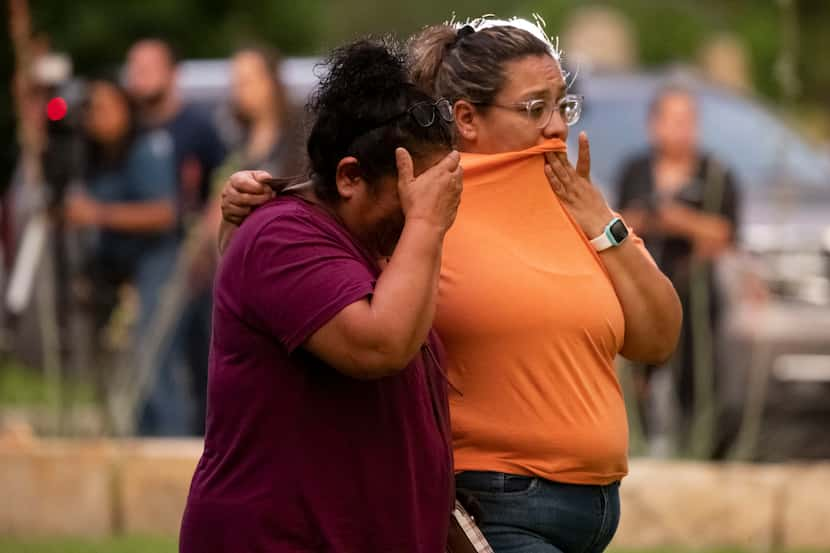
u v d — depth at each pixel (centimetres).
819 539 2008
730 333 2427
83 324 2533
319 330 991
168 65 2647
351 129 1025
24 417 2436
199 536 1038
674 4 5772
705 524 2019
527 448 1134
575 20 5222
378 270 1037
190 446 2145
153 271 2519
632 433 2233
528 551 1129
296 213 1023
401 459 1034
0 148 3244
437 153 1027
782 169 2436
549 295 1134
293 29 4319
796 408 2469
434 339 1105
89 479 2088
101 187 2530
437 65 1198
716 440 2431
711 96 2920
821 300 2472
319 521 1015
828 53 5644
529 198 1165
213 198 2430
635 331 1191
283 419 1016
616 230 1170
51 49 3797
